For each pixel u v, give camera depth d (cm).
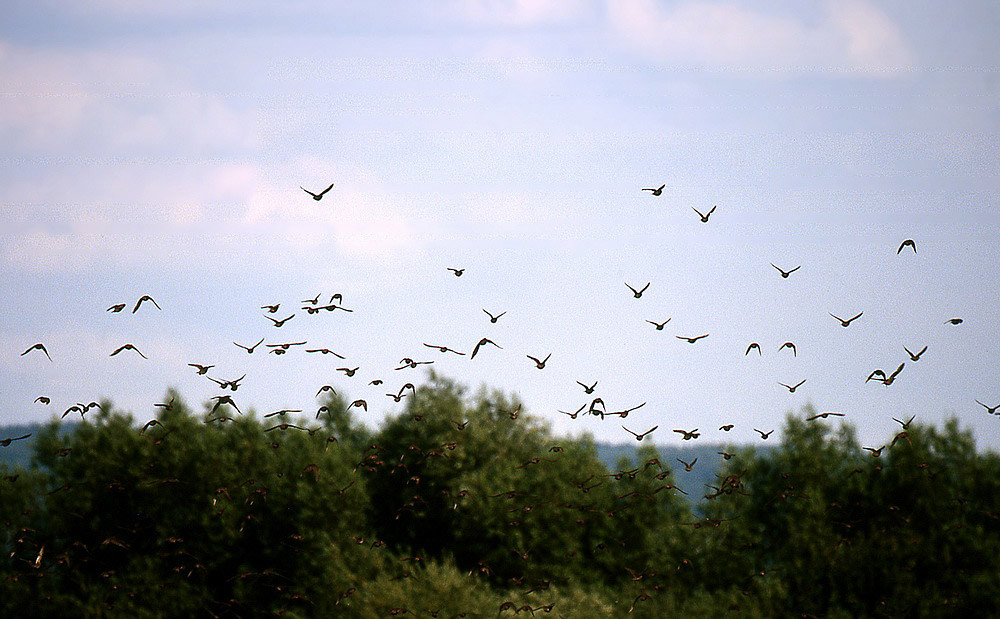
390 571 4756
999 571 4259
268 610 4684
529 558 4938
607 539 5072
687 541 4850
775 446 5022
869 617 4372
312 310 2409
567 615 4128
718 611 4338
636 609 4241
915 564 4459
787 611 4406
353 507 5038
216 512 4772
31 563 4675
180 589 4638
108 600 4619
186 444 5047
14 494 4844
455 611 4150
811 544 4528
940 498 4666
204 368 2261
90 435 5034
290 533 4847
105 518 4888
